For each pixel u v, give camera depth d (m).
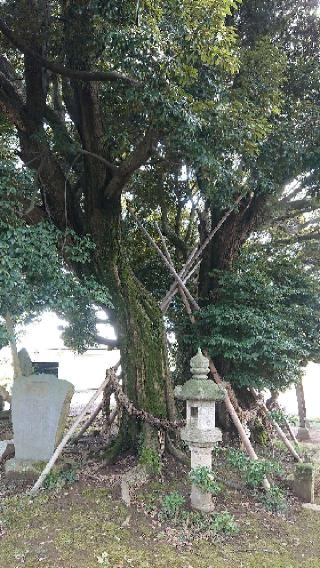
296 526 5.50
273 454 8.52
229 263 9.80
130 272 8.04
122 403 7.07
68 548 4.68
